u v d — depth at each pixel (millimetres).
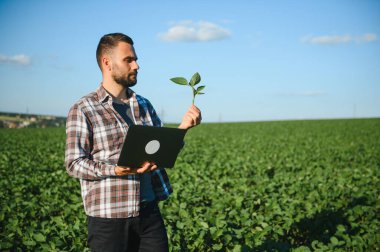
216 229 4723
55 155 13805
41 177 9031
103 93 2631
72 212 5727
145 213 2666
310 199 6504
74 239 4703
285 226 5125
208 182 8438
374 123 38125
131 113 2770
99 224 2541
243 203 6320
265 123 44844
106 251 2555
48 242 4516
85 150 2527
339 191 6980
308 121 46250
